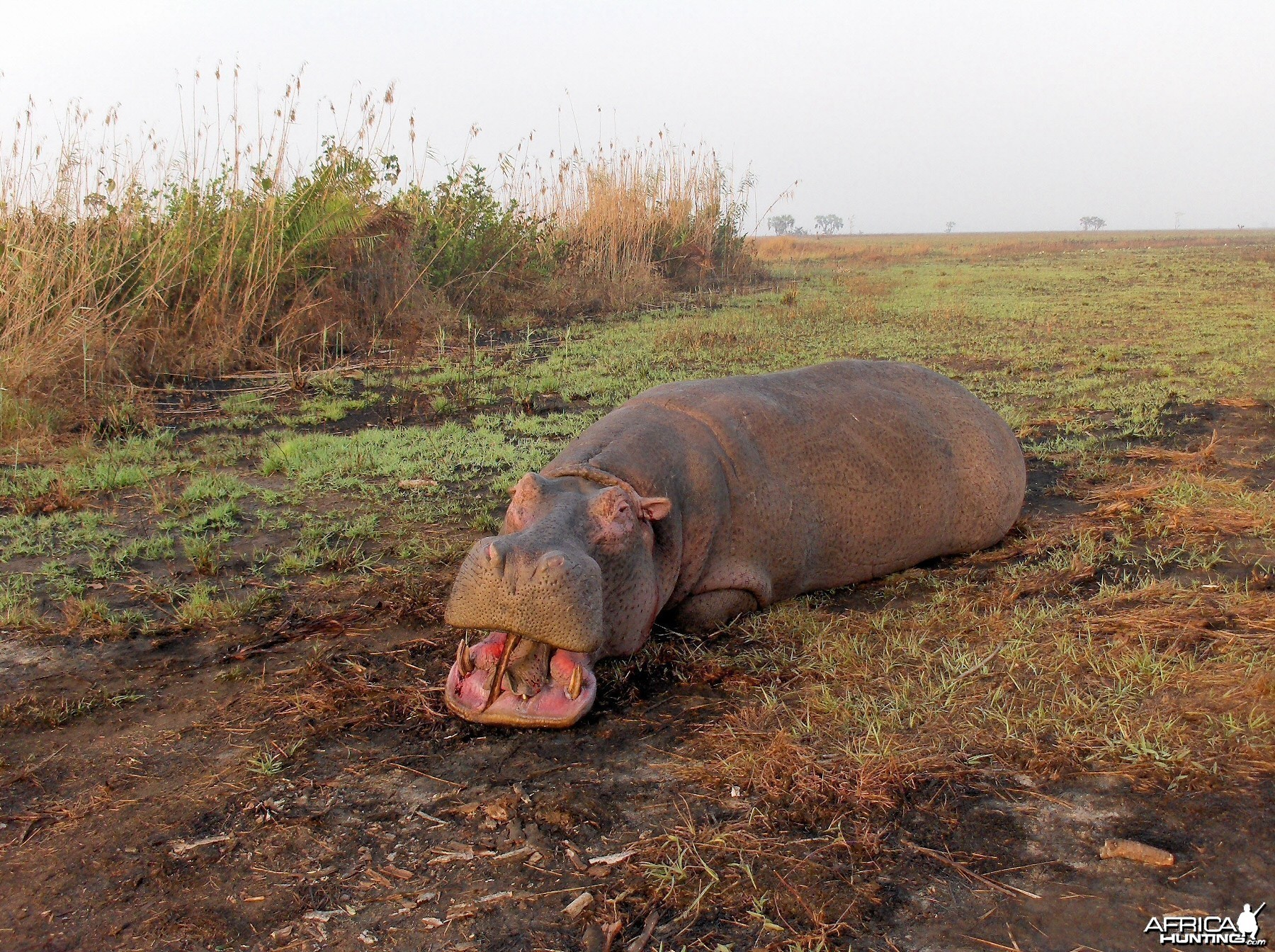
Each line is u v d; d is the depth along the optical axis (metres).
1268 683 3.54
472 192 16.56
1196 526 5.55
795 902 2.69
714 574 4.47
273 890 2.81
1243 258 33.62
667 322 15.25
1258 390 9.55
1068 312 16.48
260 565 5.43
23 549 5.57
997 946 2.50
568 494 3.88
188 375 10.64
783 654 4.21
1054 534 5.66
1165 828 2.91
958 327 14.59
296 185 12.77
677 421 4.62
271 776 3.38
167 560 5.52
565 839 3.00
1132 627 4.22
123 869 2.92
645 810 3.12
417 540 5.73
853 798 3.11
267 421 9.13
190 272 11.55
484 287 16.03
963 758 3.32
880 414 5.18
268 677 4.10
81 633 4.53
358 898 2.77
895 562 5.18
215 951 2.58
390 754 3.52
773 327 14.52
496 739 3.60
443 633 4.50
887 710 3.62
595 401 9.55
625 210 19.69
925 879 2.76
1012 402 9.53
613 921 2.64
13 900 2.79
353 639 4.46
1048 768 3.23
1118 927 2.54
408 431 8.41
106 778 3.40
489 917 2.68
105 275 10.19
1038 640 4.18
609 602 3.77
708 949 2.53
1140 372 10.92
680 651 4.29
